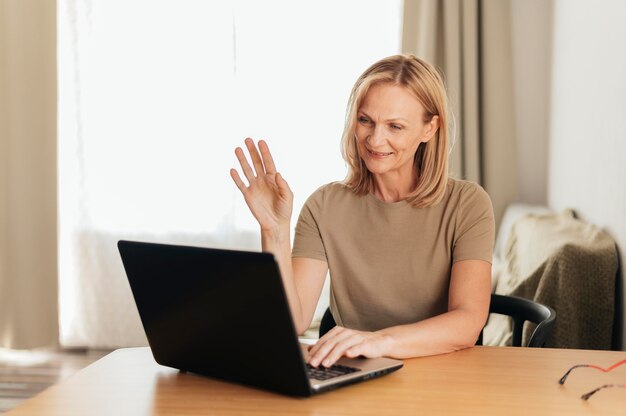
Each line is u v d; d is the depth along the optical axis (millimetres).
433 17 4266
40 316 4508
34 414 1297
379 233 1999
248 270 1288
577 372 1524
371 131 1853
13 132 4422
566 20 3828
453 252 1939
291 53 4574
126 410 1313
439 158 1935
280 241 1813
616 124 2801
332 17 4555
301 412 1290
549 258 2754
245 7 4555
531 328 2631
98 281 4652
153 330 1526
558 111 3994
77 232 4633
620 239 2736
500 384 1443
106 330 4668
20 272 4477
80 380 1484
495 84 4305
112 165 4609
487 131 4324
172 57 4566
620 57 2760
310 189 4617
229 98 4578
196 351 1465
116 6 4543
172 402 1351
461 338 1690
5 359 4461
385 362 1526
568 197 3713
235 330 1366
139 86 4578
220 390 1415
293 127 4594
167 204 4613
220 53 4559
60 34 4578
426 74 1854
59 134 4621
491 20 4289
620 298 2760
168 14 4547
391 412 1291
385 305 1991
